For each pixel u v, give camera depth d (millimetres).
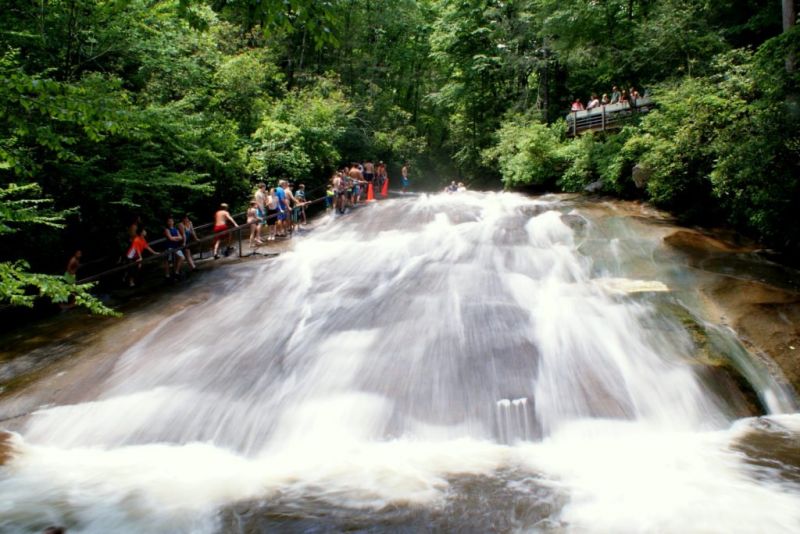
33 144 9578
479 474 5227
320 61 30688
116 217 12633
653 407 6387
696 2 17656
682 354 7191
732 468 5277
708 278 9250
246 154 18422
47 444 6070
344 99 27922
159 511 4688
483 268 10773
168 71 15305
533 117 26719
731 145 10102
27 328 9266
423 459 5551
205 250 14312
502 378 6805
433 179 40062
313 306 9289
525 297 9156
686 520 4395
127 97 12148
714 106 11648
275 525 4430
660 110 15766
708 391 6582
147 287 11117
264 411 6426
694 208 13352
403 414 6293
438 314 8508
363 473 5293
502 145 26094
